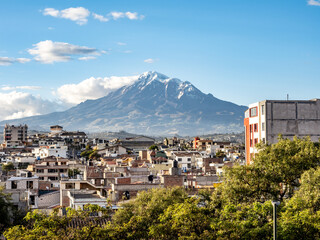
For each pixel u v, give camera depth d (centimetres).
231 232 4256
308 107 9731
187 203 4578
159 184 8975
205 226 4431
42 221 4412
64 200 9981
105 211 4766
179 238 4234
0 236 6378
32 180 10319
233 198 5534
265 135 9562
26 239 4197
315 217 4088
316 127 9725
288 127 9625
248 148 10500
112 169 13825
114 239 4447
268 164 5803
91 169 12350
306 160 5781
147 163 17238
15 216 7244
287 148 6044
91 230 4388
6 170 19675
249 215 4428
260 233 4200
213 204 5516
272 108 9631
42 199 10369
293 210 4375
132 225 4606
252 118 10288
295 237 4094
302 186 4934
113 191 8756
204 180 10400
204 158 19262
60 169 16525
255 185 5684
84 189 10306
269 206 4447
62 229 4484
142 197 6331
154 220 4869
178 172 10038
